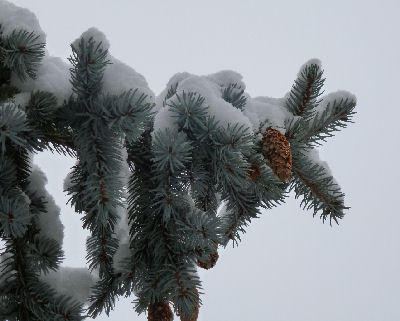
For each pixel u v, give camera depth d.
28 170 1.83
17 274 1.81
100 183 1.77
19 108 1.77
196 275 1.80
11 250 1.82
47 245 1.82
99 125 1.77
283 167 1.80
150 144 1.82
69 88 1.81
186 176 1.79
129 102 1.73
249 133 1.77
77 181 1.84
